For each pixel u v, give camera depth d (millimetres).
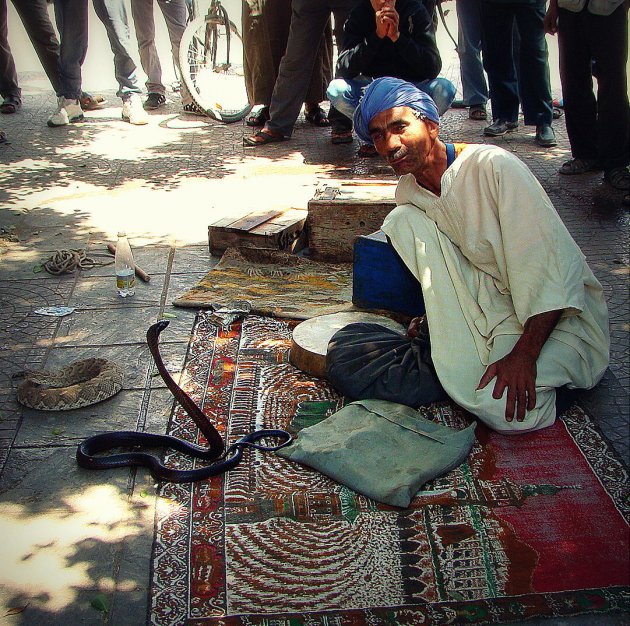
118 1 9742
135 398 3965
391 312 4449
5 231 6289
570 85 6969
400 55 7312
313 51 8500
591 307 3691
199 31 10688
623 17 6375
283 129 8852
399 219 3852
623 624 2588
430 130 3646
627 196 6395
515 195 3402
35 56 13508
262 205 6773
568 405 3668
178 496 3229
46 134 9484
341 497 3188
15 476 3400
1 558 2951
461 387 3572
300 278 5211
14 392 4035
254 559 2889
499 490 3191
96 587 2811
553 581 2752
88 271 5500
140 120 9875
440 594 2713
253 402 3863
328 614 2643
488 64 8445
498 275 3607
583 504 3104
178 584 2785
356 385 3764
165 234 6180
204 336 4508
